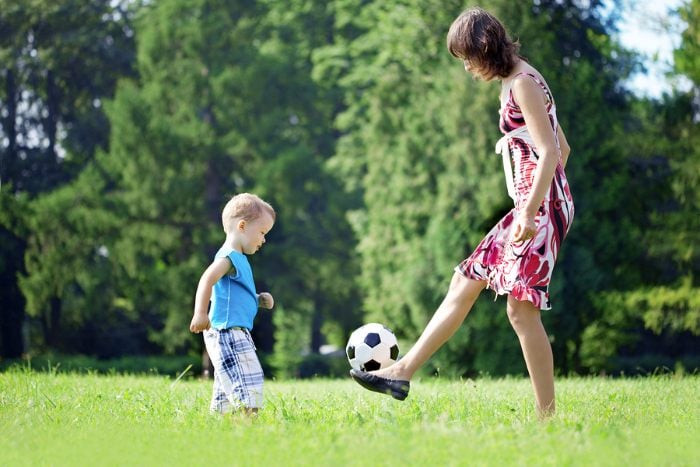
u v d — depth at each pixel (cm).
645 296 4912
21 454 809
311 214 7356
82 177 6775
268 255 7050
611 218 5125
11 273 7031
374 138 5766
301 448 788
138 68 7088
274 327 7431
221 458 764
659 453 766
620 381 1944
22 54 7369
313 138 7575
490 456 749
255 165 7012
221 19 7019
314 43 7712
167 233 6688
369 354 1210
